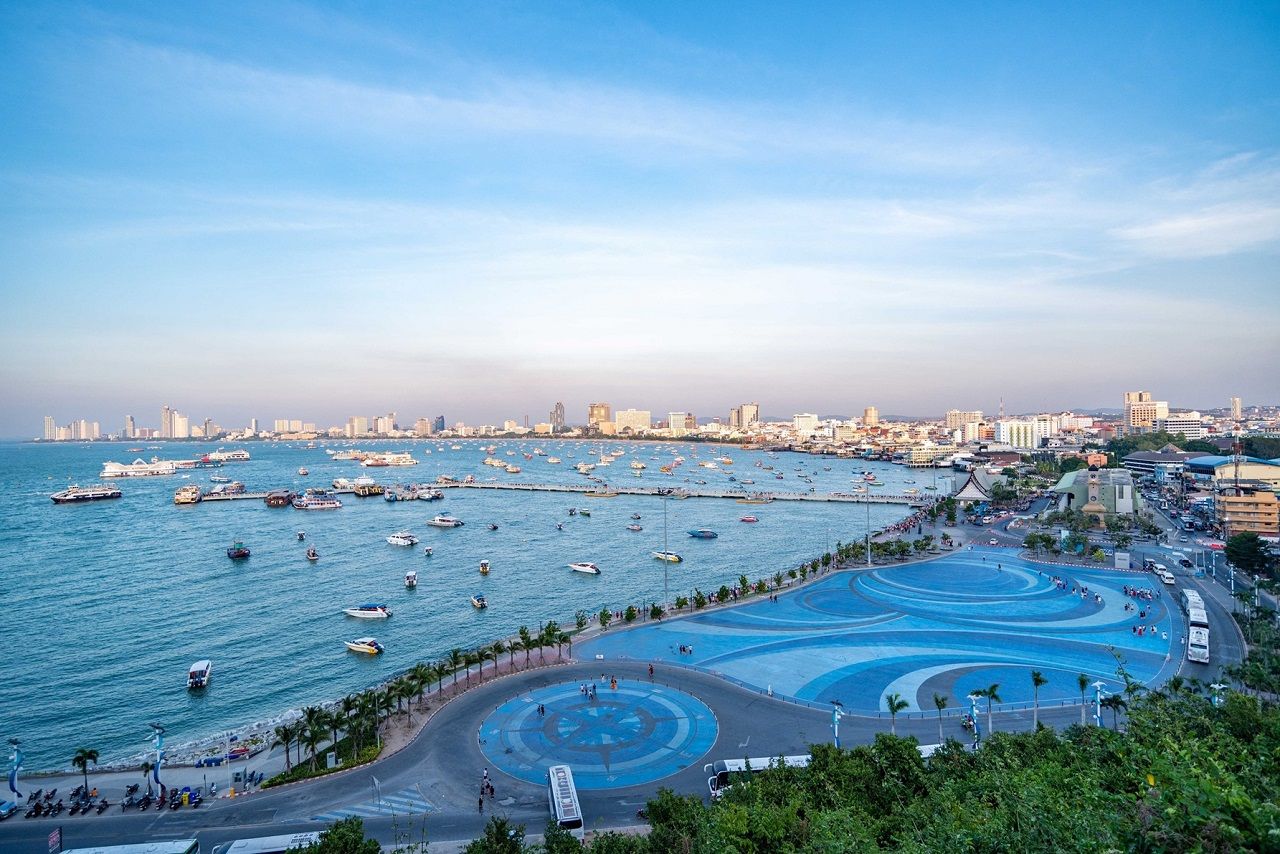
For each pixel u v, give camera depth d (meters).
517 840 75.88
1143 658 153.88
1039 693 135.88
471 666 155.12
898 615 189.75
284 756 122.19
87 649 185.12
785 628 179.25
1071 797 52.62
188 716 146.75
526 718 125.19
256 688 161.00
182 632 198.75
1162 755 44.81
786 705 130.50
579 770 107.06
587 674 147.38
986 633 173.50
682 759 109.88
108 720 144.88
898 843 58.19
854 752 87.94
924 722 123.12
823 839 58.19
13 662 176.00
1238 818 31.80
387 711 128.88
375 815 96.44
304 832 92.19
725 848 61.38
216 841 91.50
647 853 70.31
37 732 139.62
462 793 101.50
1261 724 69.44
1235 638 165.88
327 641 192.00
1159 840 33.50
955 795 66.19
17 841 93.06
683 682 142.12
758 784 79.56
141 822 96.94
